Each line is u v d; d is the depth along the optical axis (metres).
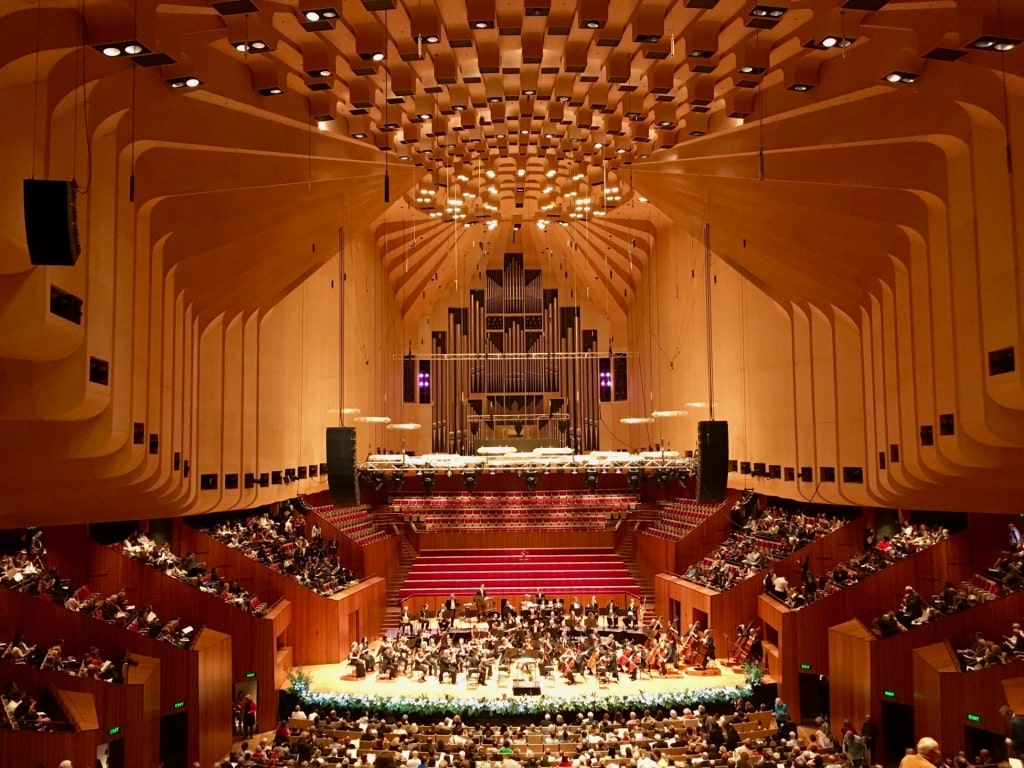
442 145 14.52
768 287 17.55
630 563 25.50
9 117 6.14
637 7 8.97
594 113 13.47
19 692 10.66
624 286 29.67
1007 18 6.73
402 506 27.47
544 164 18.98
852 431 15.52
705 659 18.67
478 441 26.20
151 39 6.89
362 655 18.78
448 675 18.00
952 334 9.98
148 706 12.54
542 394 30.30
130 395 9.88
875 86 9.59
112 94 8.26
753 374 19.55
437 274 29.66
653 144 13.75
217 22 8.77
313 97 12.16
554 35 9.95
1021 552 15.82
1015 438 9.02
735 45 10.22
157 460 11.52
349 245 23.31
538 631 19.83
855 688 15.43
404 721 15.05
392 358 28.73
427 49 10.32
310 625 19.50
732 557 21.53
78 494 11.21
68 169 7.50
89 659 12.47
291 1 8.74
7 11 5.78
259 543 20.30
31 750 9.58
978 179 8.86
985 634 14.36
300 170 13.15
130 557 16.16
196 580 16.86
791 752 12.41
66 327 7.27
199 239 12.49
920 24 7.93
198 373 14.41
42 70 6.57
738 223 15.01
